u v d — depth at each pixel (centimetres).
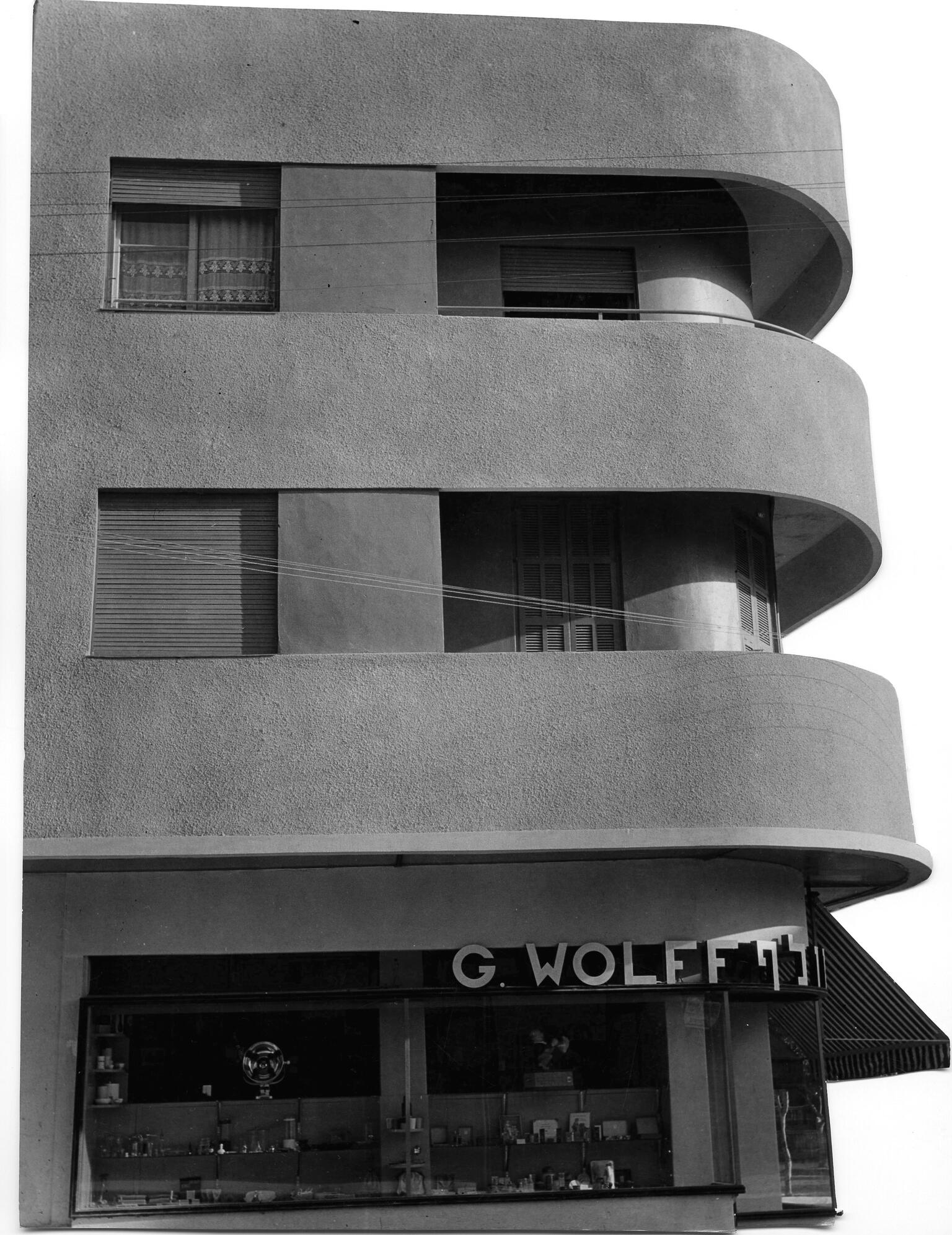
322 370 1339
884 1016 1599
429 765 1252
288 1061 1262
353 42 1413
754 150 1429
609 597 1433
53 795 1226
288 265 1362
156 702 1249
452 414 1339
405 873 1307
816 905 1579
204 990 1272
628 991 1302
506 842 1237
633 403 1357
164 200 1370
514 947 1302
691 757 1272
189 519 1312
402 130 1398
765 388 1380
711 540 1450
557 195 1475
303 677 1263
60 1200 1211
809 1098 1381
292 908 1289
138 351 1327
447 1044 1281
